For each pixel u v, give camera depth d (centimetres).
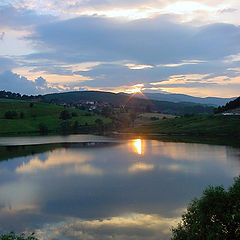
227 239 2117
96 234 2969
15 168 6538
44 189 4622
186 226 2441
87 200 4003
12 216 3481
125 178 5297
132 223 3216
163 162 6988
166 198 4044
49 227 3152
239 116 16462
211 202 2353
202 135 14138
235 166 6319
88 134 17875
